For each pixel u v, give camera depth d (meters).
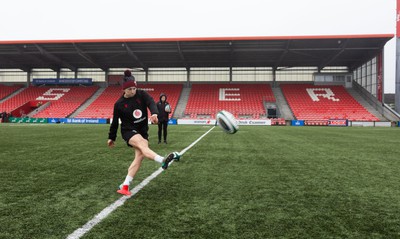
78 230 2.26
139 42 29.84
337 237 2.15
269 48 30.97
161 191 3.45
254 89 39.22
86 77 41.12
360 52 32.59
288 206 2.89
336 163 5.58
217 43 29.97
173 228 2.30
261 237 2.14
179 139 11.13
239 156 6.46
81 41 29.73
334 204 2.97
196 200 3.07
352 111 33.97
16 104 37.91
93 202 3.00
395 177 4.32
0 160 5.82
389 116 31.30
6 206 2.85
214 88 39.59
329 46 30.17
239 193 3.37
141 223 2.41
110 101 37.84
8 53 33.12
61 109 36.56
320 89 38.44
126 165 5.28
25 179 4.09
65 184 3.80
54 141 9.95
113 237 2.13
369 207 2.88
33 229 2.28
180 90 39.44
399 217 2.60
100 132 15.01
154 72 40.59
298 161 5.80
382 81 31.52
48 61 37.31
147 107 3.55
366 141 10.67
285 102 36.97
